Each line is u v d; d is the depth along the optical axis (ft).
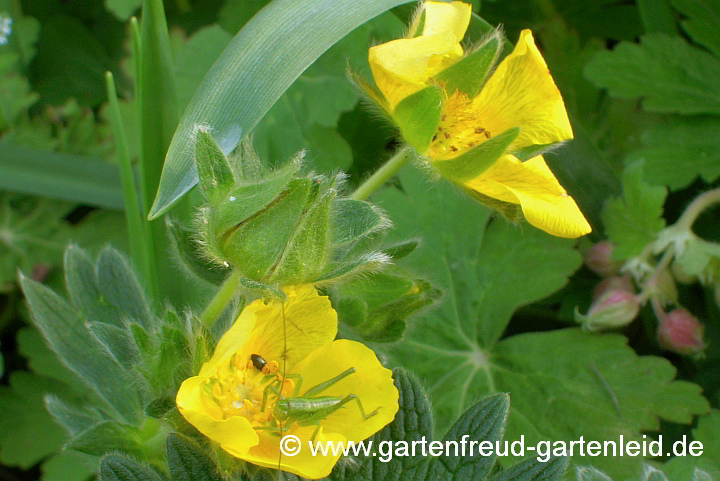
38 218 1.16
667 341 1.09
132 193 0.99
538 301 1.16
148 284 1.00
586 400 1.07
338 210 0.83
